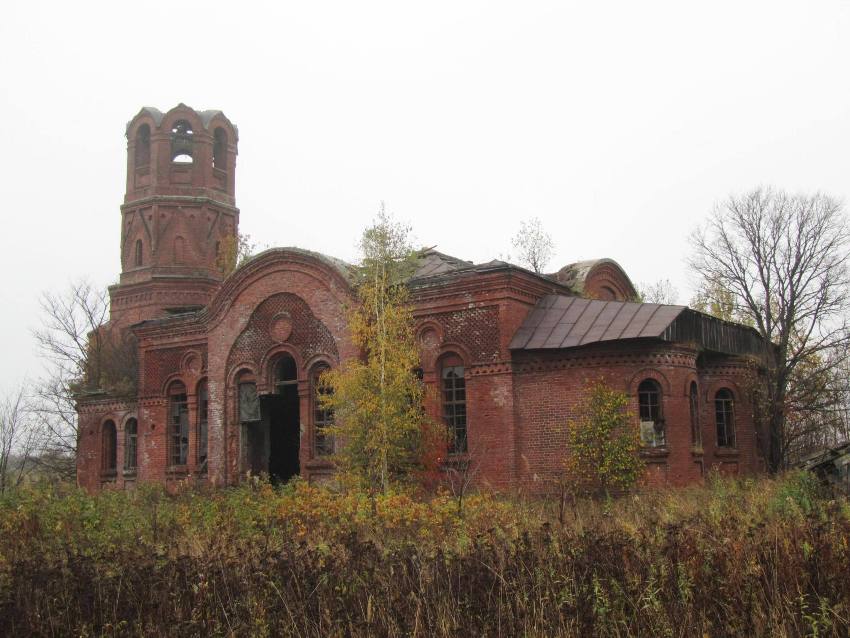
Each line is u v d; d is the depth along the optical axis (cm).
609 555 930
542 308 2603
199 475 3244
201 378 3297
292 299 2989
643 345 2355
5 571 1133
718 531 1028
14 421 3694
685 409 2411
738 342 2814
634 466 2273
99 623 960
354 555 1004
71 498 1748
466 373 2552
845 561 892
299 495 1695
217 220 4431
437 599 880
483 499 1648
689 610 829
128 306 4378
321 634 854
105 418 3831
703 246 3127
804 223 2942
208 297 4328
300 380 2931
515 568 919
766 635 799
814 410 2903
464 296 2578
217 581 985
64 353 4644
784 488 1706
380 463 2381
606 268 3178
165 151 4372
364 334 2527
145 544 1336
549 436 2417
